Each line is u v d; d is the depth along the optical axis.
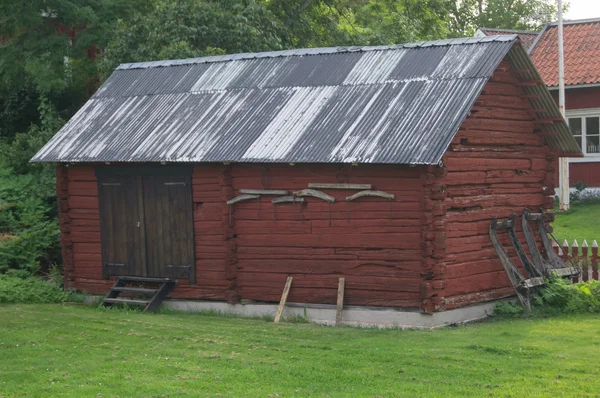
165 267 19.16
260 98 19.00
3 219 23.55
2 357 13.60
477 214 17.16
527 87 18.17
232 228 18.11
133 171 19.41
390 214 16.33
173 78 21.22
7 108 30.11
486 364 12.48
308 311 17.27
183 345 14.36
